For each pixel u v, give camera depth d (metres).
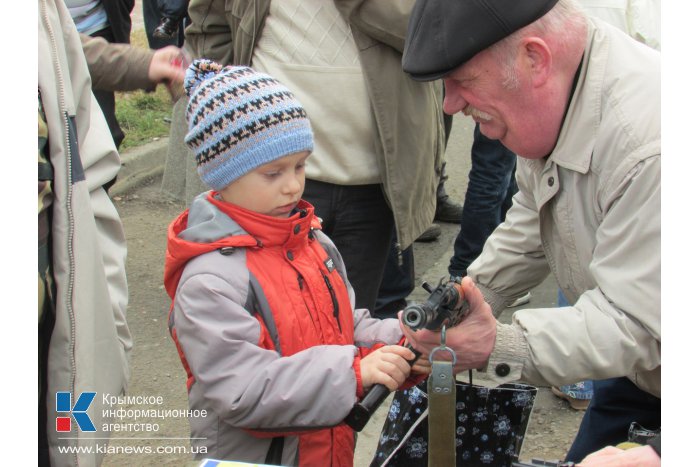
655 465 1.34
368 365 1.58
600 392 2.07
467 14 1.54
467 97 1.66
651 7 3.03
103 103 4.29
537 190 1.84
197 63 1.76
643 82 1.58
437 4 1.58
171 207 4.79
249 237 1.67
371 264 2.62
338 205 2.51
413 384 1.73
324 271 1.78
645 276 1.57
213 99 1.65
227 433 1.71
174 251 1.67
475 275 2.15
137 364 3.27
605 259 1.64
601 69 1.61
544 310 1.70
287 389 1.54
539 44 1.56
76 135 1.74
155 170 5.20
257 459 1.70
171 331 1.76
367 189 2.53
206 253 1.65
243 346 1.57
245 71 1.70
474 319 1.64
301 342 1.67
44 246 1.63
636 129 1.56
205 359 1.58
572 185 1.71
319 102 2.39
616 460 1.35
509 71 1.59
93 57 2.12
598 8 3.02
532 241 2.05
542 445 2.79
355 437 1.94
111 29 4.09
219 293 1.59
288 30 2.39
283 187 1.67
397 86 2.41
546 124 1.65
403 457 1.80
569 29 1.60
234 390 1.55
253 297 1.64
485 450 1.81
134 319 3.60
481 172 3.57
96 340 1.73
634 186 1.56
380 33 2.32
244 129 1.63
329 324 1.73
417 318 1.44
